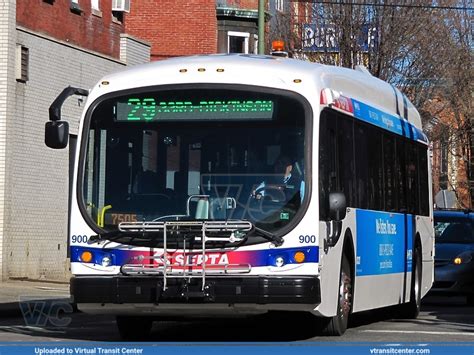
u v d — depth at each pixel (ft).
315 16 265.54
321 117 86.74
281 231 82.89
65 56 184.55
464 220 165.48
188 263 82.64
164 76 87.25
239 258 82.38
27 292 146.30
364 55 263.08
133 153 86.38
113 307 84.28
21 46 169.48
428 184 136.56
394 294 115.34
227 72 86.53
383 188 110.42
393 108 120.47
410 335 99.66
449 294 158.10
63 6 185.57
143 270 83.10
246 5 277.03
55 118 87.20
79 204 85.92
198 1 274.77
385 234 110.83
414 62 268.41
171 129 86.12
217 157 85.15
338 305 93.35
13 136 168.14
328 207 86.74
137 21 276.00
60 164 182.39
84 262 84.99
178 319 95.50
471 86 294.87
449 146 340.18
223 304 82.38
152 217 84.94
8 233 166.71
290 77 86.02
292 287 81.97
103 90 87.81
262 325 110.52
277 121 85.10
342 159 93.45
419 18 264.52
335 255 90.07
